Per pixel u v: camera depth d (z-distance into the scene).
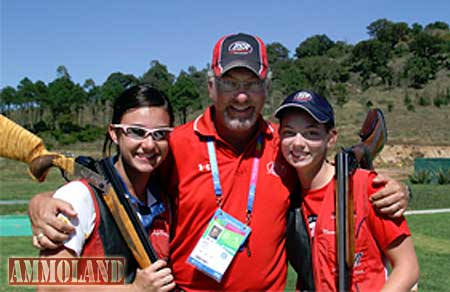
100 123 70.06
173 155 3.18
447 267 7.28
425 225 11.16
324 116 2.92
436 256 8.02
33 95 73.38
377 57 99.62
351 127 49.03
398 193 2.78
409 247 2.85
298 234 3.14
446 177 23.30
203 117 3.31
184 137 3.21
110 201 2.73
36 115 72.62
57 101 67.62
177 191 3.17
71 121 61.59
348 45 126.62
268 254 3.14
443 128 51.56
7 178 23.53
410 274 2.81
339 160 2.84
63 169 2.82
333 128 3.03
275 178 3.19
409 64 90.25
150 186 3.04
